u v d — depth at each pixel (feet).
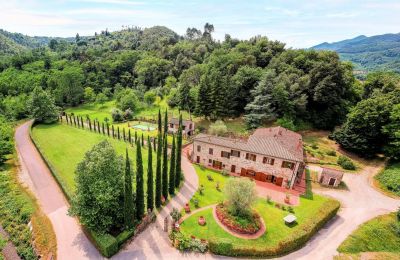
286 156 143.23
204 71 313.73
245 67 259.60
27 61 441.27
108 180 94.43
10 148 159.63
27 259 85.87
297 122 229.04
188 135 226.58
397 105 171.22
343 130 191.83
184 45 480.64
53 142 199.41
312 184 151.33
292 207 125.39
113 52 533.55
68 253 89.97
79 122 268.82
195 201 121.49
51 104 256.32
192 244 94.73
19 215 107.14
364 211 126.52
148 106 321.11
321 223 111.34
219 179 152.56
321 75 225.97
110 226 97.50
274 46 326.65
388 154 175.22
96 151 96.63
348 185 150.82
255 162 153.07
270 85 223.92
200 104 242.17
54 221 106.01
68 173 146.30
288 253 97.19
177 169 134.72
